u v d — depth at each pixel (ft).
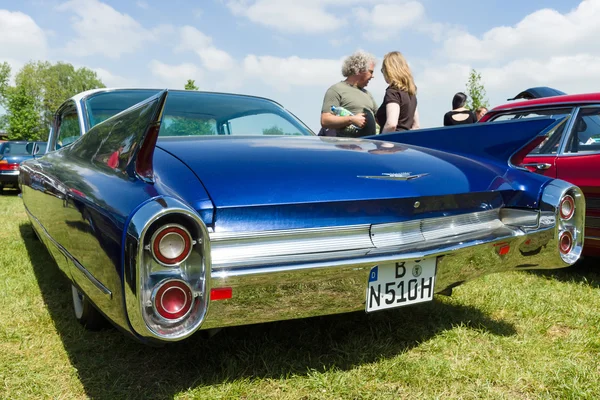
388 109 14.05
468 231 6.41
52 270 11.20
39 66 250.37
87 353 6.84
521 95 15.12
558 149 11.32
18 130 119.34
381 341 7.20
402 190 5.82
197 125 8.58
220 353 6.66
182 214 4.32
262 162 5.88
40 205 8.31
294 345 7.00
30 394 5.80
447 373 6.28
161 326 4.38
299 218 5.31
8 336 7.31
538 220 6.77
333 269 5.15
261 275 4.83
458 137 8.00
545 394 5.85
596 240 10.57
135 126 5.24
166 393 5.78
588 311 8.57
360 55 13.42
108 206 4.85
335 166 6.02
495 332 7.69
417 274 5.86
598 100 11.19
